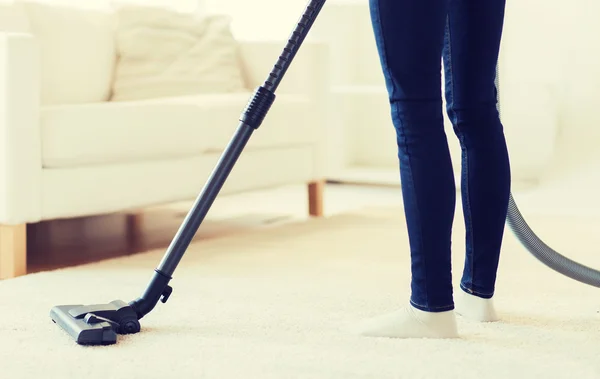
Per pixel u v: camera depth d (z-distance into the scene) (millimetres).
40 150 2252
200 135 2754
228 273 2236
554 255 1825
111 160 2459
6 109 2184
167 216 3508
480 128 1643
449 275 1557
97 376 1339
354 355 1458
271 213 3525
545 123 4090
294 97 3309
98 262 2385
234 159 1576
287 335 1593
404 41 1446
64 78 3033
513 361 1432
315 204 3375
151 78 3324
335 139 4441
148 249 2752
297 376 1339
